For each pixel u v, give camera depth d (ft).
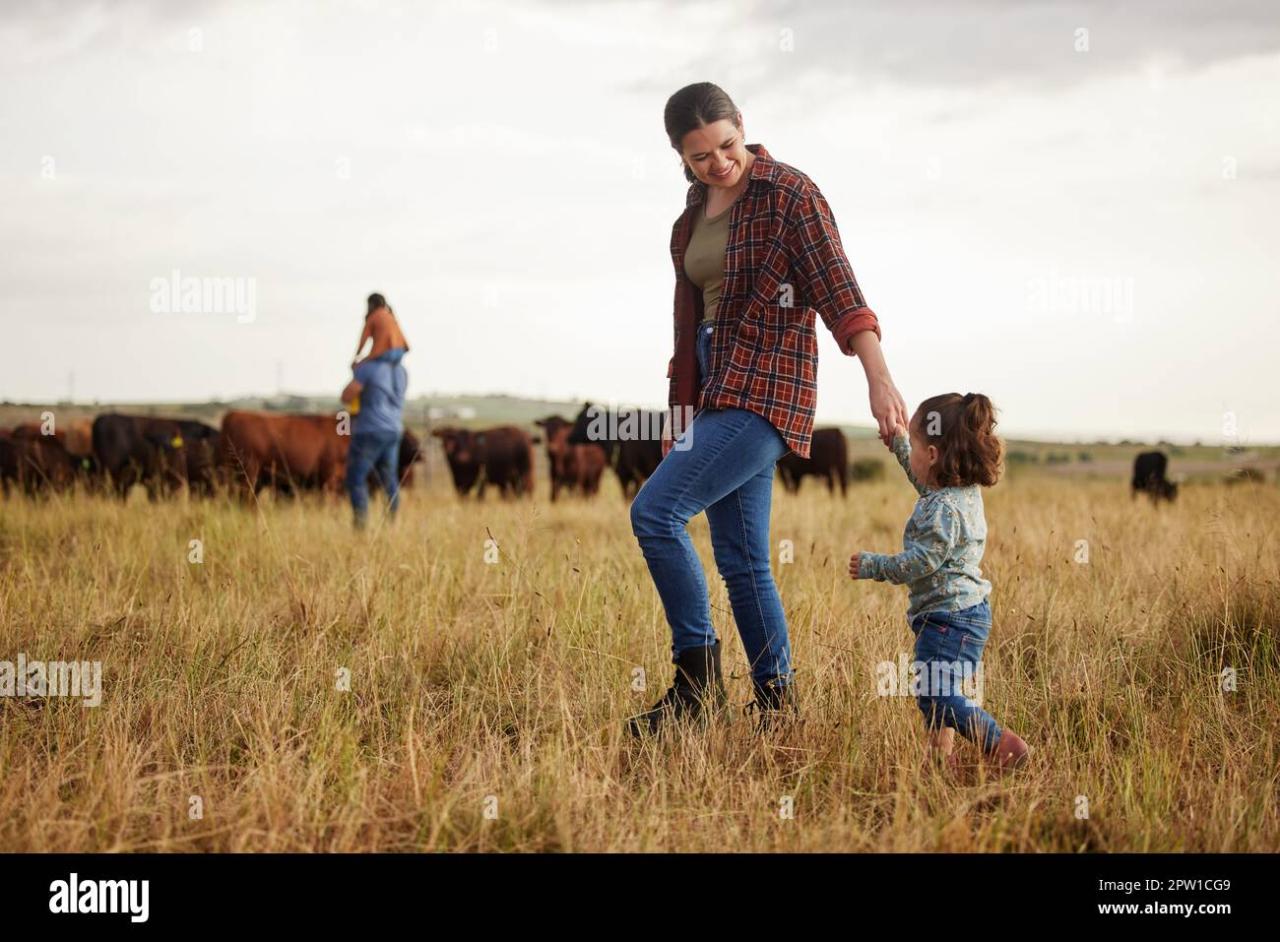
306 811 9.98
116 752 10.88
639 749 11.82
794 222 12.01
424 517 27.35
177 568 19.08
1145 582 18.42
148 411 109.70
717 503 12.62
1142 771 10.83
